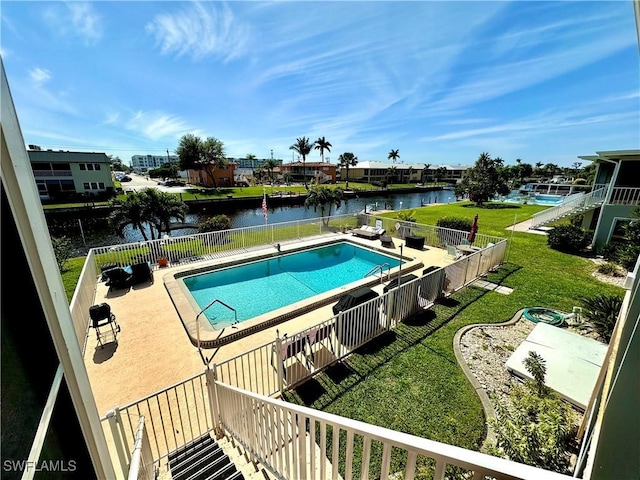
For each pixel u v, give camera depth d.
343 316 5.42
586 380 4.62
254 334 6.46
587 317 6.43
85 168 34.62
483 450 3.58
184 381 3.54
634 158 11.88
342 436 3.95
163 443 3.85
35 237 0.96
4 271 0.77
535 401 3.77
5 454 0.70
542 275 9.77
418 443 1.13
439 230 13.45
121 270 8.56
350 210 33.62
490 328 6.52
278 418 2.50
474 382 4.83
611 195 12.50
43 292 0.98
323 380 4.93
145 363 5.46
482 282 9.14
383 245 13.59
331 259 13.16
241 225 26.06
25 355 0.85
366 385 4.79
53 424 0.98
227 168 51.47
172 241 10.75
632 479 0.97
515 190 49.81
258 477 3.14
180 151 44.62
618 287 8.77
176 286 8.54
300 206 38.16
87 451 1.23
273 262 12.07
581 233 12.88
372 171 67.88
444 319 6.90
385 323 6.33
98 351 5.80
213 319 8.01
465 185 32.97
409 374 5.04
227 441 3.82
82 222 26.28
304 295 9.66
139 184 54.06
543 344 5.55
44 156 32.25
